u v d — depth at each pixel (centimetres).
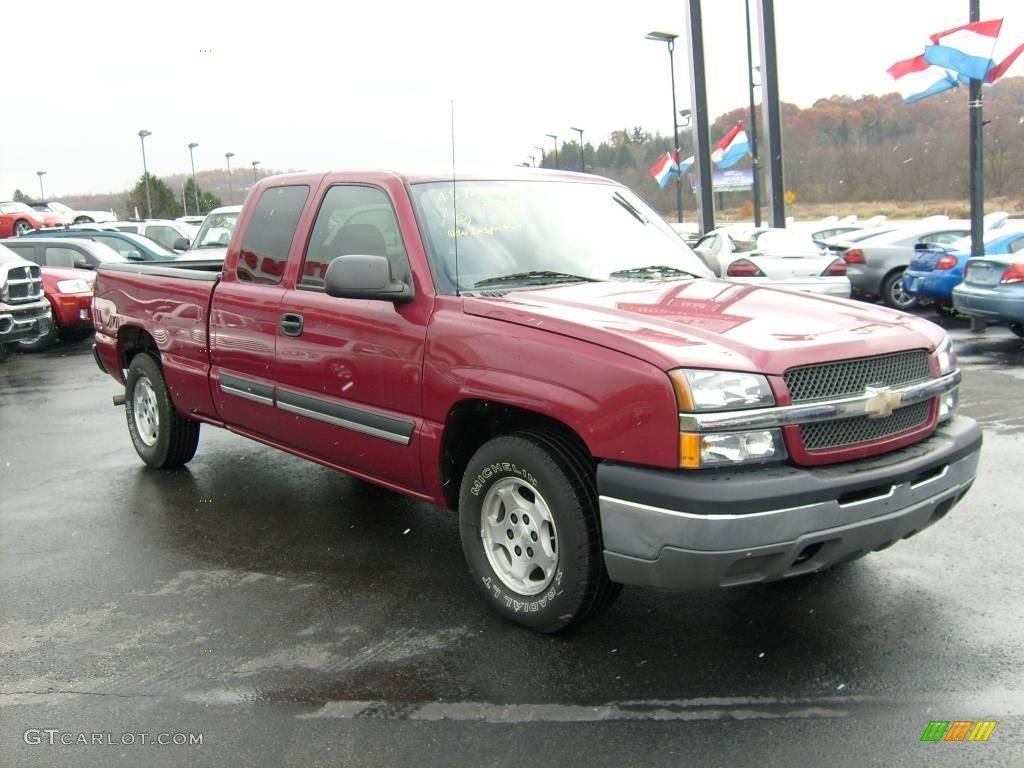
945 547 477
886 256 1639
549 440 373
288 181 534
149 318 630
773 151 1989
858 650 372
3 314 1209
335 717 331
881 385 364
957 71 1359
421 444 425
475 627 402
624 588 441
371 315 448
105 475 664
